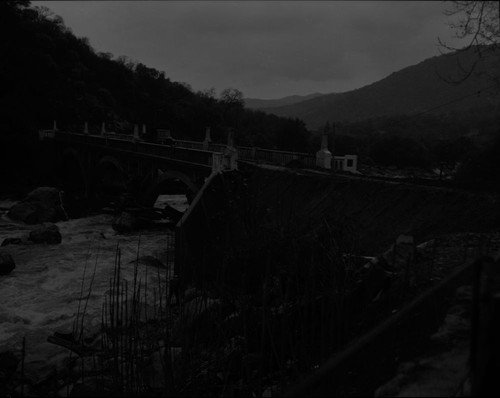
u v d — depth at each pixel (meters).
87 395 7.93
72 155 78.44
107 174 68.44
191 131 138.38
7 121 81.31
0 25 113.06
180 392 9.09
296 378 8.03
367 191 18.53
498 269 7.54
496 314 3.91
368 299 10.44
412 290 9.93
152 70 160.25
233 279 12.80
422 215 15.94
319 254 11.57
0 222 45.38
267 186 22.72
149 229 42.06
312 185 20.80
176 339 11.40
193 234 21.61
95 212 53.88
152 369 9.98
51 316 19.09
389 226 16.27
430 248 12.56
